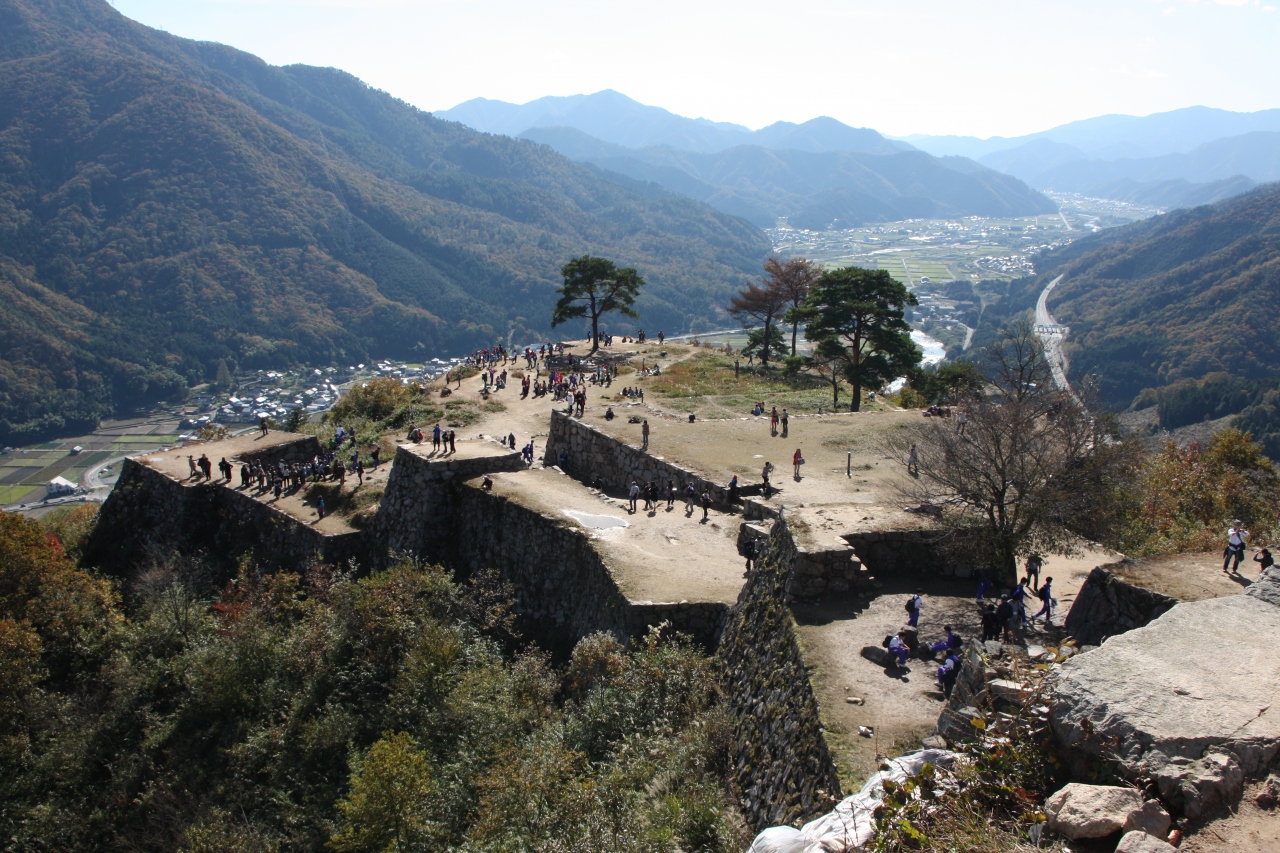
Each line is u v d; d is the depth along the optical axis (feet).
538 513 90.12
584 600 79.30
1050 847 22.07
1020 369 107.14
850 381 174.50
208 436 170.19
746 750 47.65
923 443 93.25
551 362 227.20
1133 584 48.47
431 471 103.30
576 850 41.88
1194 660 27.55
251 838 66.23
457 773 60.59
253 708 83.71
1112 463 69.00
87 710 89.40
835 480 95.81
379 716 74.69
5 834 75.66
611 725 56.03
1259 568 50.78
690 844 41.14
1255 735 23.48
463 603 85.66
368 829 56.95
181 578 112.98
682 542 83.10
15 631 89.76
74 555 136.67
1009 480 62.75
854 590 55.77
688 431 122.31
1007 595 54.39
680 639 65.00
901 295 182.50
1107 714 25.31
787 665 48.96
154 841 73.26
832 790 36.09
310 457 151.64
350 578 100.27
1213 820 21.76
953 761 28.14
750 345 247.91
